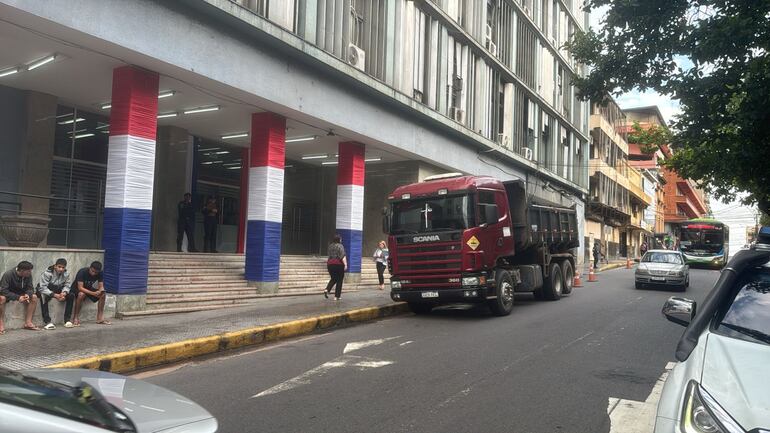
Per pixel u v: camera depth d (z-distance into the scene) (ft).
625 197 182.19
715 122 33.81
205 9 36.58
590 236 140.56
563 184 116.78
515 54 91.15
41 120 41.93
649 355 26.71
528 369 23.70
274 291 45.57
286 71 44.60
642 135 63.67
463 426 16.60
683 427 9.44
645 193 218.38
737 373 10.27
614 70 34.14
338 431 16.15
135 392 10.09
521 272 46.01
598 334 32.53
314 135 54.65
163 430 8.51
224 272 45.42
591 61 35.42
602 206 144.87
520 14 93.81
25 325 29.37
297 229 70.69
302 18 45.68
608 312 42.83
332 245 45.80
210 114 47.57
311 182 72.95
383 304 42.78
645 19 31.68
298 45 43.86
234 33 39.68
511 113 88.89
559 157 114.52
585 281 78.64
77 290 31.22
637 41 33.01
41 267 30.63
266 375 23.04
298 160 69.51
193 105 44.83
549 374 22.85
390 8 58.49
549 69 110.01
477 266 38.42
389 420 17.12
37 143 41.78
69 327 30.42
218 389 20.86
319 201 73.87
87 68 35.96
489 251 39.88
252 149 46.34
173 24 35.14
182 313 36.76
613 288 66.33
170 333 29.25
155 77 36.27
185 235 54.13
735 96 33.76
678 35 30.81
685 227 122.72
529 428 16.48
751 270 14.03
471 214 38.86
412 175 67.10
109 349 25.11
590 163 144.46
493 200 41.42
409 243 40.32
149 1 33.63
